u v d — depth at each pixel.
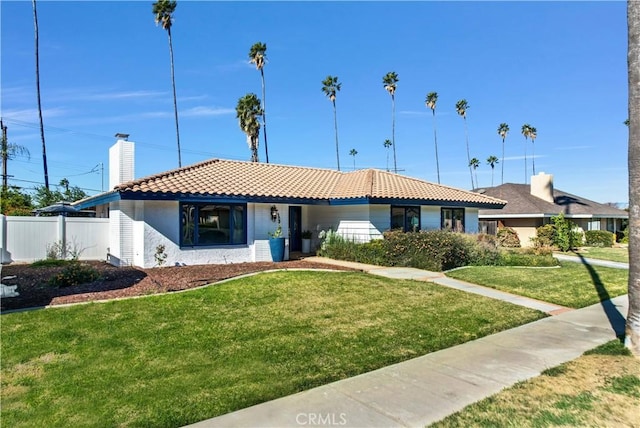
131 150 17.19
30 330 6.89
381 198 16.91
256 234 16.08
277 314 8.22
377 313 8.51
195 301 8.93
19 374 5.29
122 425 4.07
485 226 31.22
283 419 4.16
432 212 20.55
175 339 6.64
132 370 5.43
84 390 4.84
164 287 10.22
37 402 4.55
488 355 6.22
